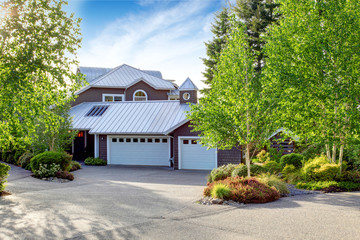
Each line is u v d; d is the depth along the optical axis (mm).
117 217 8367
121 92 33469
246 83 13719
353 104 13312
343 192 12172
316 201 10273
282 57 14375
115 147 25312
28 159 21391
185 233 6949
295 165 16672
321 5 13711
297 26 14328
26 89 10172
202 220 8016
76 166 22547
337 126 13523
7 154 25344
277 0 15484
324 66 13453
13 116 10555
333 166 13375
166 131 22266
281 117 13531
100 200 10797
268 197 10297
